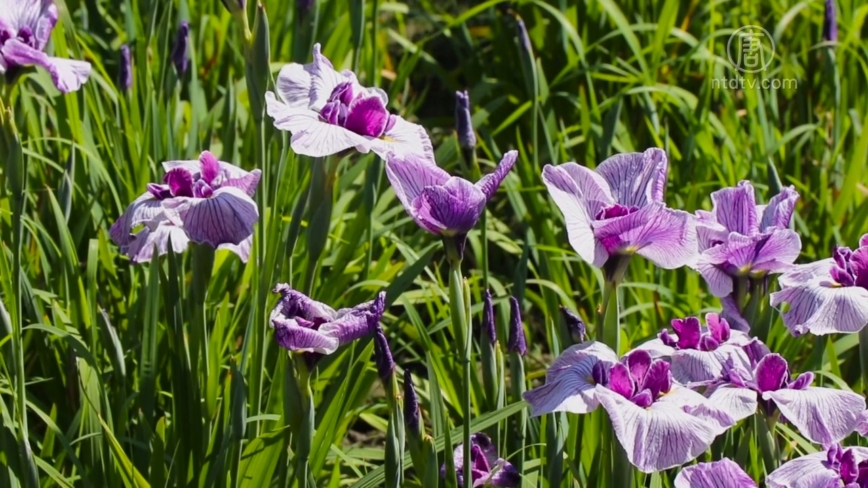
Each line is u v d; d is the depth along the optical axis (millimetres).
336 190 5832
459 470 3480
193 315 3902
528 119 7562
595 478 3611
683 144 6570
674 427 2785
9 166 3299
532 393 2979
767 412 3271
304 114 3572
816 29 7930
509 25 8016
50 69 3459
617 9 7094
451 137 6246
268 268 3889
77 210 5430
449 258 3084
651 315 5609
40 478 4043
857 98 7309
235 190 3713
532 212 6074
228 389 4004
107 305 5137
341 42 7078
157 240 4125
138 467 4094
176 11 6758
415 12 8117
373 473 3715
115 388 4453
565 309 3699
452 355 5000
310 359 3125
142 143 5270
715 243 3668
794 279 3650
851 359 5121
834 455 2982
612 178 3289
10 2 3553
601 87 7750
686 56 6988
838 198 6145
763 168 6379
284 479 3477
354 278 5797
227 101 5809
